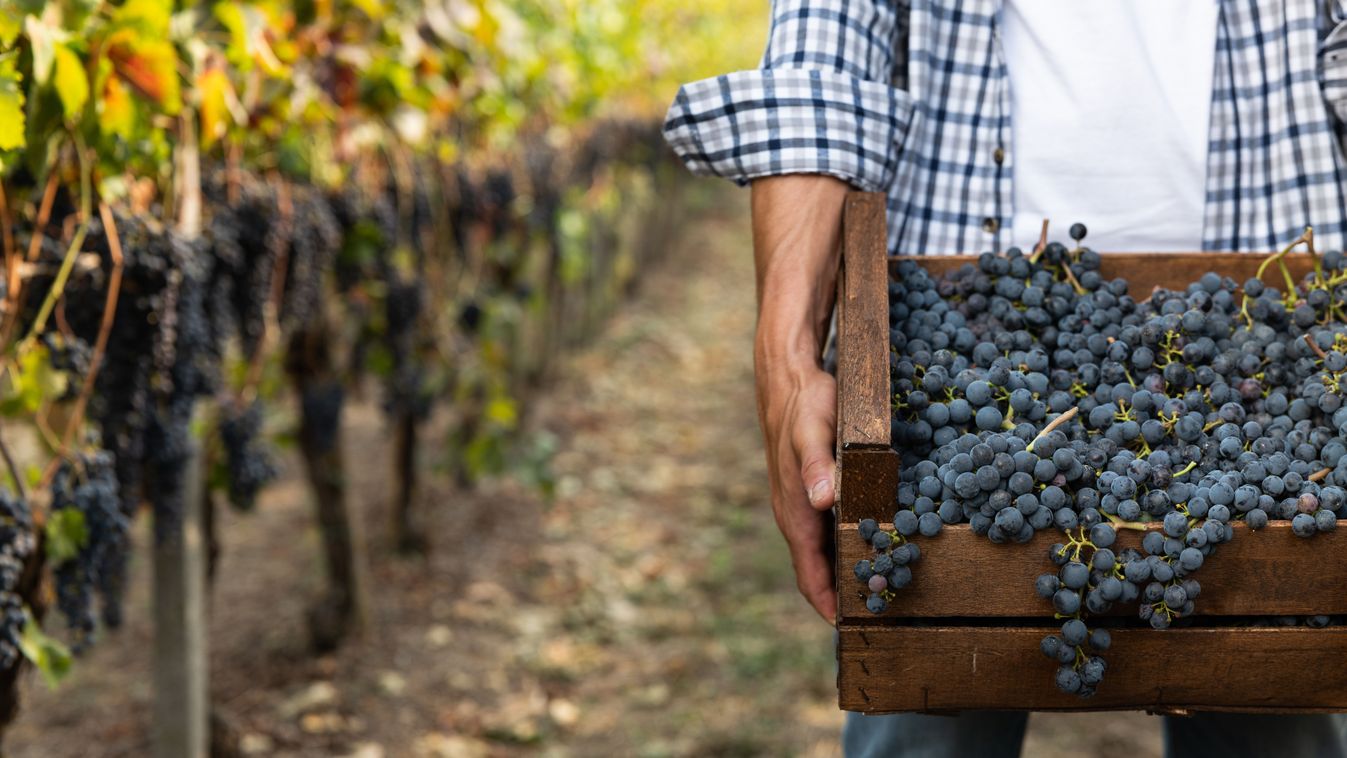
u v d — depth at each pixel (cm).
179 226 237
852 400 128
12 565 190
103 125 197
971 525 126
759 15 1428
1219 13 171
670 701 390
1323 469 130
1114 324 152
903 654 130
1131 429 136
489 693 394
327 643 408
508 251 530
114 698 376
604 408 723
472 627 440
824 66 168
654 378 795
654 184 1043
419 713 379
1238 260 163
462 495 566
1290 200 172
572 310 797
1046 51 172
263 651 410
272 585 463
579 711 386
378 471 586
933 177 177
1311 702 131
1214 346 147
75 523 207
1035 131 173
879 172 167
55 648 212
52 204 212
